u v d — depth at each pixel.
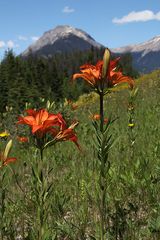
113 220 0.55
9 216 0.63
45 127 0.41
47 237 0.44
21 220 0.61
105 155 0.44
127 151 0.98
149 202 0.67
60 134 0.42
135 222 0.58
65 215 0.66
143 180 0.71
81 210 0.62
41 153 0.42
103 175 0.44
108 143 0.47
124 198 0.69
